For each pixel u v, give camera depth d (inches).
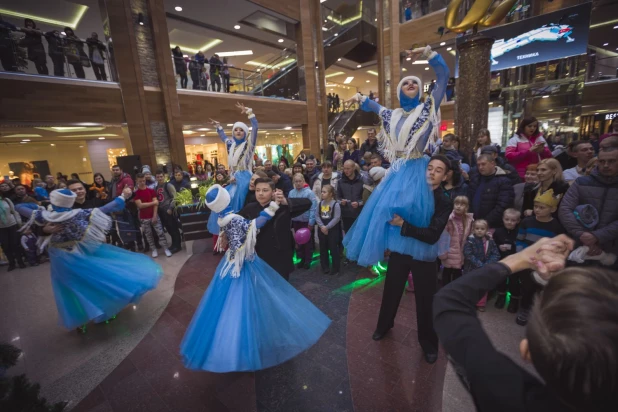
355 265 181.2
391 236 91.2
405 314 126.5
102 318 124.6
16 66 297.3
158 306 147.1
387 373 94.8
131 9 370.9
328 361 101.5
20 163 494.0
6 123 295.3
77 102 332.8
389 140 90.8
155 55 399.5
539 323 20.2
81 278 119.5
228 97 477.4
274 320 87.1
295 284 160.2
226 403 87.4
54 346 120.4
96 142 554.6
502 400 22.2
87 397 93.2
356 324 121.8
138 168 343.6
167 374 100.7
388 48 625.9
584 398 16.8
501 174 137.4
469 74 197.0
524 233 119.2
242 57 754.2
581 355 16.0
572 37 329.7
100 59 353.1
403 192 82.8
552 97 425.4
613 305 16.7
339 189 178.1
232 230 88.4
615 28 503.5
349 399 86.0
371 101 96.0
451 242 131.1
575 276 19.7
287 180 206.7
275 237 106.6
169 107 406.3
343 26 674.8
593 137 314.7
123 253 136.4
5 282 195.2
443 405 82.3
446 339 28.1
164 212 227.5
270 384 93.3
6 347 51.3
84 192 145.3
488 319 119.1
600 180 96.1
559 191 112.9
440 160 80.2
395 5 602.5
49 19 475.2
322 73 620.7
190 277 180.9
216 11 508.4
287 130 689.6
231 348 79.1
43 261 233.1
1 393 44.3
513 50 359.6
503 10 184.7
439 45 583.5
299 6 565.6
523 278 113.3
